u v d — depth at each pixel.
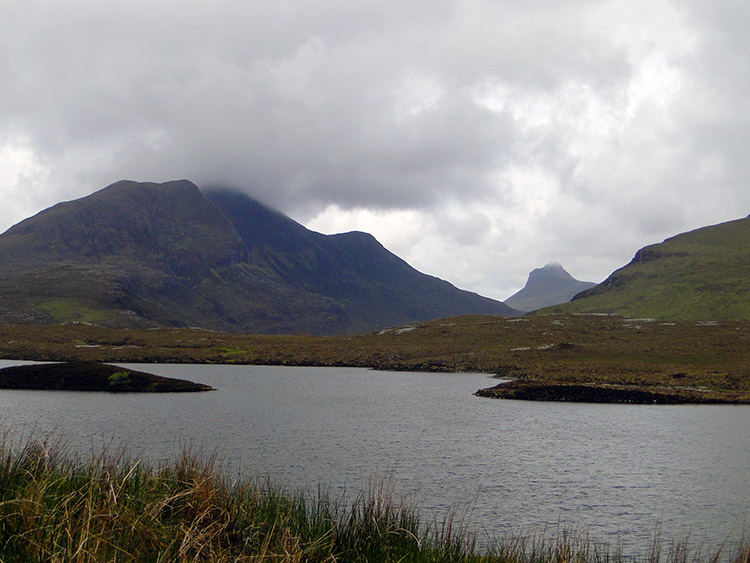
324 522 14.60
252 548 12.35
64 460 16.73
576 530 21.50
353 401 64.44
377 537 13.88
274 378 95.44
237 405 57.88
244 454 33.16
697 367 94.69
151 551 10.85
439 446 37.78
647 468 32.22
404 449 36.44
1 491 12.30
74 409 51.25
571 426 47.88
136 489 13.90
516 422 49.81
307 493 24.05
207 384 81.75
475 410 57.78
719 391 75.81
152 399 60.94
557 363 103.50
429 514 22.73
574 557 15.39
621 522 22.73
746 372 88.00
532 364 105.69
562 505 24.89
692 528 22.14
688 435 43.84
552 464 33.03
